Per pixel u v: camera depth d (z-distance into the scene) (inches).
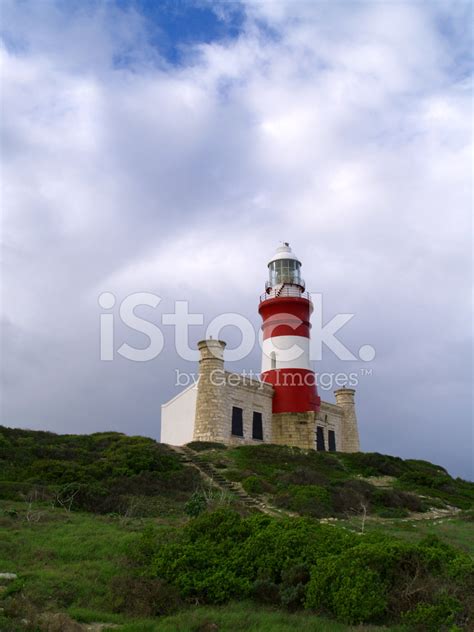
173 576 464.1
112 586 455.2
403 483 1407.5
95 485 970.7
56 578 471.5
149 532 564.1
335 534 511.2
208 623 391.5
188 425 1684.3
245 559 485.1
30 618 374.3
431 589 418.6
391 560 439.8
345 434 2068.2
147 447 1312.7
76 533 652.1
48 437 1470.2
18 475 1042.1
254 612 423.8
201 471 1203.9
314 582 430.9
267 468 1246.9
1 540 591.8
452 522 1040.8
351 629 386.9
